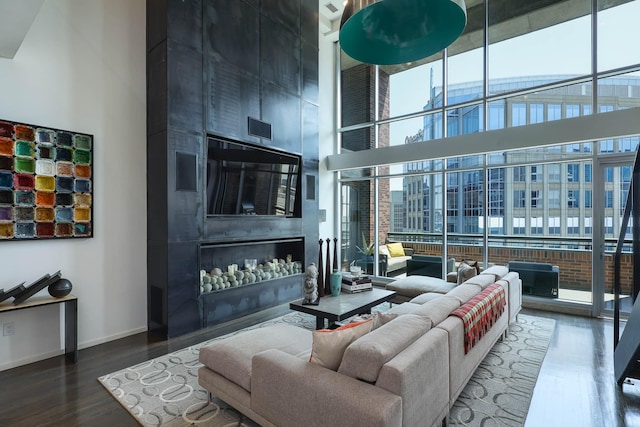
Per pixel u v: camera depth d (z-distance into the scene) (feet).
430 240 20.66
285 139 17.79
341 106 24.73
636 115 13.56
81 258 11.78
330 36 23.59
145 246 13.55
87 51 11.99
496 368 10.07
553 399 8.48
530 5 17.54
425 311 7.83
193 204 13.47
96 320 12.12
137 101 13.34
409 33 7.50
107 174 12.45
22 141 10.47
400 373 5.12
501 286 11.43
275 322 14.58
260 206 16.61
